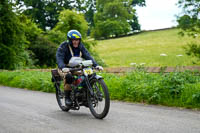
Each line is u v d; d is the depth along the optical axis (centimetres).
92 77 540
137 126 470
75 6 4888
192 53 1238
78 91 561
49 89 1045
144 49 4747
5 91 1067
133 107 666
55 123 500
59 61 567
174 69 900
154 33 6912
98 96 527
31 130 454
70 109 652
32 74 1310
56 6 4769
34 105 710
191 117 543
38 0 4653
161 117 544
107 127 465
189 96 670
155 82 766
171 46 4722
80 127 468
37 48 2628
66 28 2706
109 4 7450
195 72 827
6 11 2038
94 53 2658
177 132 431
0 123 505
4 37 2038
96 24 7594
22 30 2169
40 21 4741
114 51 4841
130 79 885
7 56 2003
